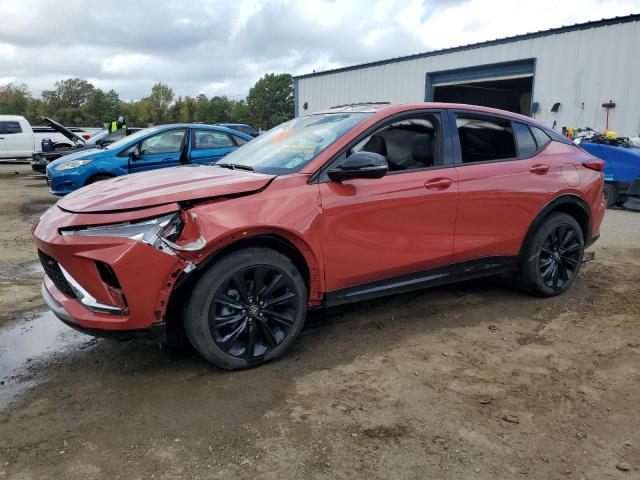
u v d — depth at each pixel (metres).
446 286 4.95
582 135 9.95
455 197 3.89
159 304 2.93
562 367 3.33
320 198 3.34
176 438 2.57
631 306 4.44
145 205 2.90
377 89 21.50
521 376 3.21
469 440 2.56
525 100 23.86
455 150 4.02
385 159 3.40
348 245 3.47
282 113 104.56
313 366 3.34
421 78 19.66
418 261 3.81
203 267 3.02
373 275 3.64
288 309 3.38
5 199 11.44
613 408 2.86
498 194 4.11
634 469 2.36
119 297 2.90
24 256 6.19
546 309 4.38
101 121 98.81
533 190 4.31
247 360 3.24
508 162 4.28
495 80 17.52
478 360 3.43
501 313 4.28
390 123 3.76
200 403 2.89
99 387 3.08
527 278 4.50
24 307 4.41
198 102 109.00
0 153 19.19
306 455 2.45
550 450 2.49
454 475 2.31
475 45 17.62
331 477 2.30
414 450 2.48
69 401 2.93
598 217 4.91
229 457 2.43
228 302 3.11
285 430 2.64
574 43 14.91
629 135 14.02
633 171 8.96
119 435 2.60
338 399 2.93
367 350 3.57
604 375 3.23
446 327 3.99
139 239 2.83
